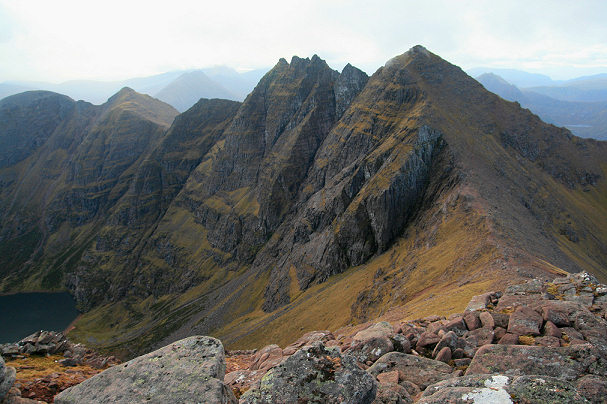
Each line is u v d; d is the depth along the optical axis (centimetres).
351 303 15012
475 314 2166
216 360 1320
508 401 1112
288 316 17775
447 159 18488
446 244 12294
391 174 18825
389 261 16438
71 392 1233
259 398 1234
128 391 1195
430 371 1723
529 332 1836
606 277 12975
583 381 1197
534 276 6569
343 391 1226
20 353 2473
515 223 12888
